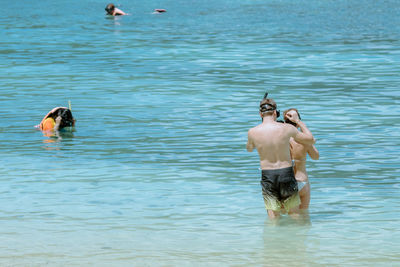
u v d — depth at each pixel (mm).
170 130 26406
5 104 32375
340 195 18016
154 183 19344
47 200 17812
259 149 16219
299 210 16891
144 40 58312
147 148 23578
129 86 36812
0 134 26078
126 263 13539
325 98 32438
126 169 20844
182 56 48406
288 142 16125
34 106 31844
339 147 23234
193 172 20469
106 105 31750
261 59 46219
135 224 15969
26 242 14789
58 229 15656
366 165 20938
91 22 76312
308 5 95062
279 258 13758
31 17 83625
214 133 25781
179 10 90875
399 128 25969
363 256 13820
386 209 16844
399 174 19906
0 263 13523
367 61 44188
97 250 14297
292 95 33406
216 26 69312
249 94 33969
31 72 42094
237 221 16141
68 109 27203
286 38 57812
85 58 48250
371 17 76500
